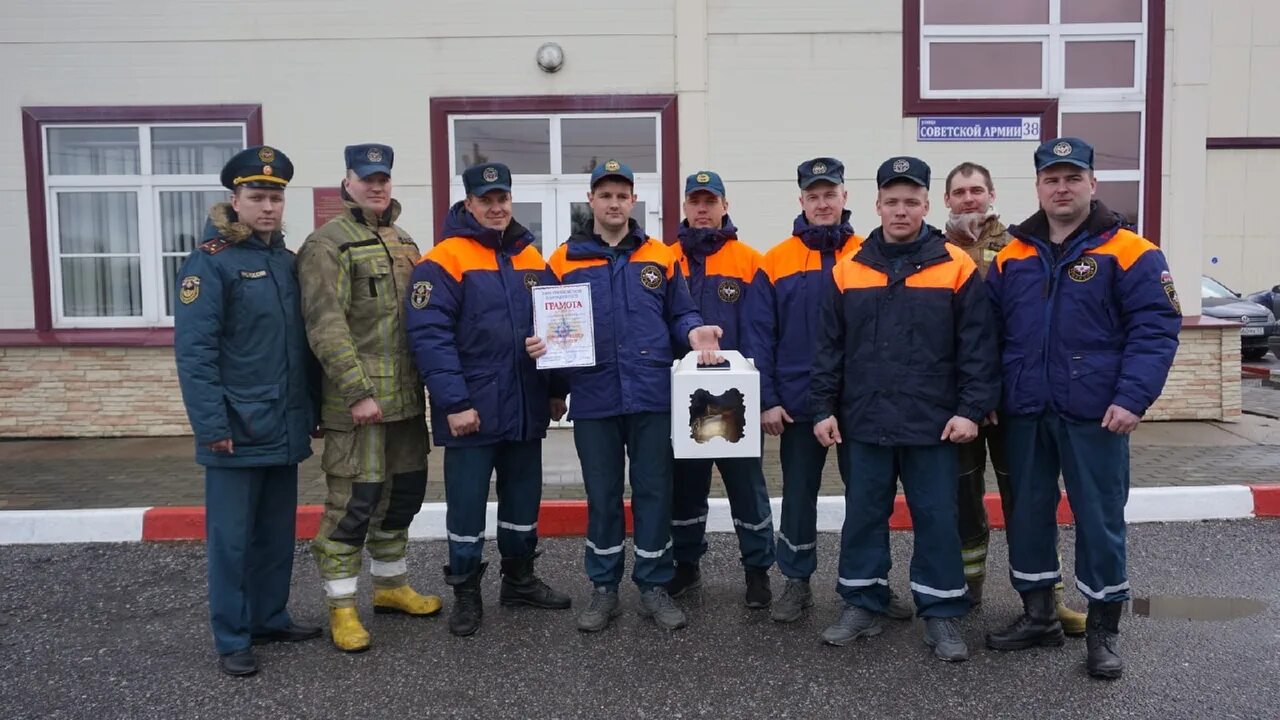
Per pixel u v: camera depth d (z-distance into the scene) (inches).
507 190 151.9
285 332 140.7
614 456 153.9
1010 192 307.1
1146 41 303.3
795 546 156.2
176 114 303.4
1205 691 127.7
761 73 303.7
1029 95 305.6
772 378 155.6
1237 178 743.7
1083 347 132.0
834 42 302.8
